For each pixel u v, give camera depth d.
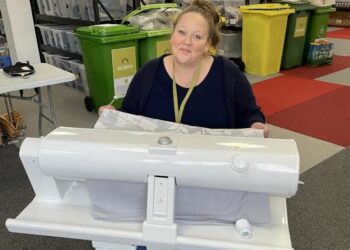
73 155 0.72
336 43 6.24
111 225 0.79
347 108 3.40
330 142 2.75
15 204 2.04
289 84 4.12
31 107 3.51
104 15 3.59
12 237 1.78
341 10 7.85
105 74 3.03
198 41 1.15
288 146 0.69
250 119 1.29
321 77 4.38
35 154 0.78
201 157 0.67
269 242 0.74
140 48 3.24
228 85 1.25
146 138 0.73
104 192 0.79
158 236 0.72
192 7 1.20
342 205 2.01
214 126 1.27
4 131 2.83
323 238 1.76
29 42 4.29
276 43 4.36
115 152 0.70
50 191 0.87
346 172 2.33
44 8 4.22
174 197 0.71
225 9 4.60
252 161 0.66
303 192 2.13
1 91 1.89
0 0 4.09
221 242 0.73
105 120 0.99
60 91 4.04
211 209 0.77
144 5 3.41
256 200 0.75
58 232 0.80
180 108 1.25
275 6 4.27
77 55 3.90
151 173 0.70
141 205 0.79
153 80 1.28
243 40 4.51
